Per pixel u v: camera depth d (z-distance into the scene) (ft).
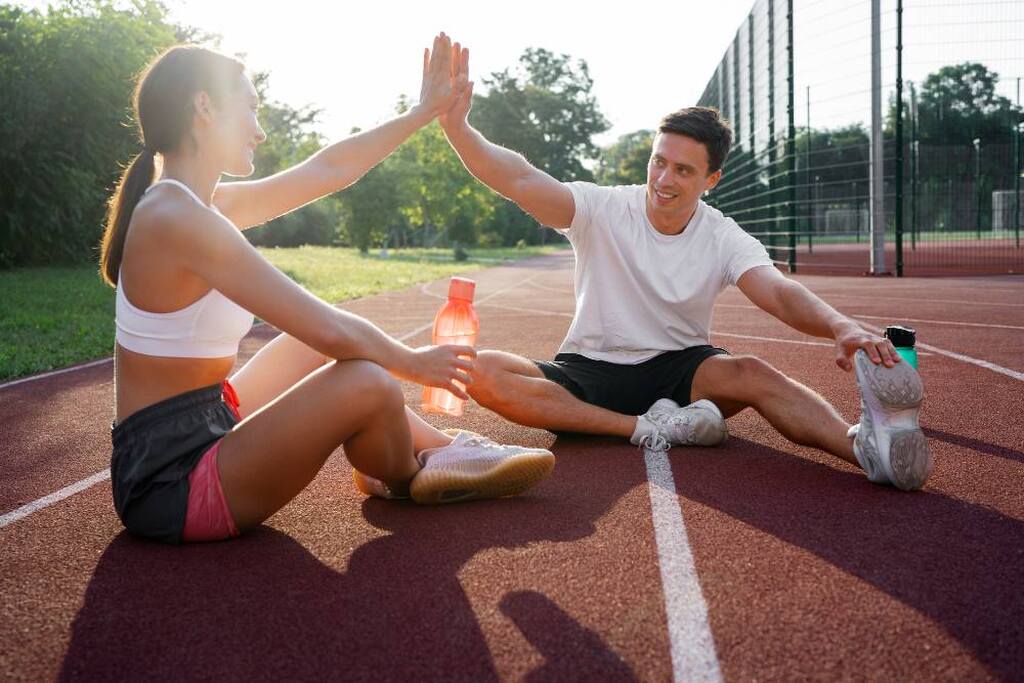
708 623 6.14
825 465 10.33
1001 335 21.98
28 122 57.82
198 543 8.04
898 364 8.98
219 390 8.08
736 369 11.14
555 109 264.93
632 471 10.19
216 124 7.51
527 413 11.30
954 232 102.73
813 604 6.41
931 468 9.05
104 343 25.20
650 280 11.40
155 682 5.57
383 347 7.73
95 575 7.39
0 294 39.78
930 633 5.91
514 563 7.36
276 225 153.38
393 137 10.06
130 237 7.25
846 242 127.95
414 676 5.51
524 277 65.62
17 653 6.03
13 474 11.23
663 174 10.98
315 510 9.02
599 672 5.49
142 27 67.36
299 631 6.19
